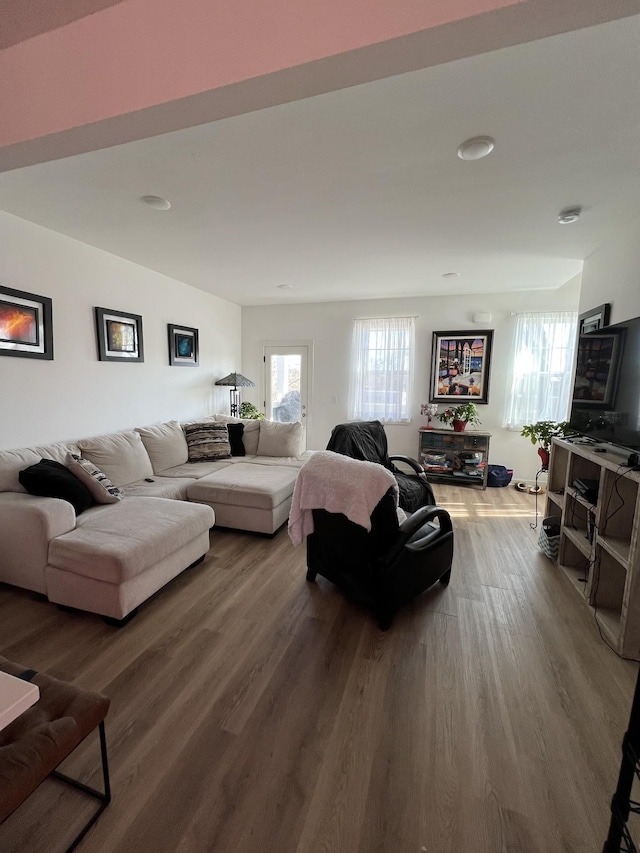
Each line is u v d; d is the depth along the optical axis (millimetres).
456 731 1449
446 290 4875
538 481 4957
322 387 5770
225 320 5562
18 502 2207
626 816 956
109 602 1987
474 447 5031
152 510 2531
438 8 838
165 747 1366
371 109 1571
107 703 1144
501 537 3322
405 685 1667
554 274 4047
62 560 2053
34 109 1251
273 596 2342
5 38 1225
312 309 5711
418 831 1122
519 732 1450
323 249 3350
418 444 5402
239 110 1133
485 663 1807
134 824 1129
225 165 2018
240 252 3455
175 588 2424
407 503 3117
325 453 2242
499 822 1148
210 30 1021
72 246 3162
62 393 3154
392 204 2479
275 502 3145
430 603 2305
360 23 896
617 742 1416
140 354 3957
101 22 1129
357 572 2104
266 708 1538
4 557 2227
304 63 946
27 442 2891
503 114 1605
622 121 1646
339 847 1081
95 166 2029
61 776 1249
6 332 2693
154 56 1085
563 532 2729
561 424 3793
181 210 2590
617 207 2457
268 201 2441
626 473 1893
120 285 3670
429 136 1762
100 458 3141
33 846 1073
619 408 2174
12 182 2211
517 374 4898
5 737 1016
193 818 1146
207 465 3955
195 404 4941
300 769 1296
